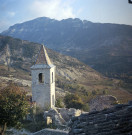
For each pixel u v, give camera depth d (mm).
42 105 34969
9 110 20484
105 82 139750
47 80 34438
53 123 29938
